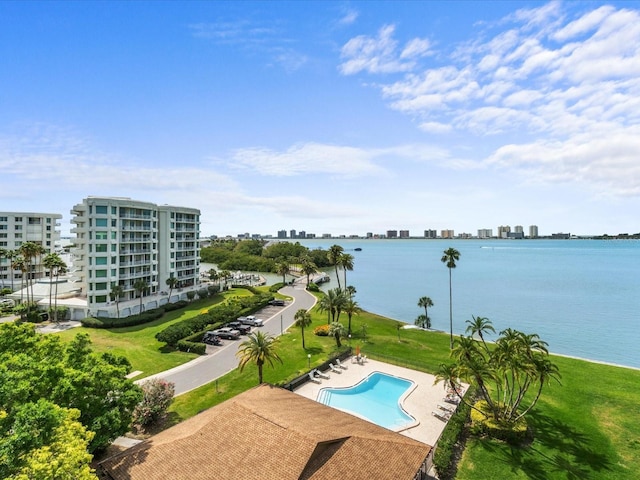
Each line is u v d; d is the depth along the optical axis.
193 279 101.81
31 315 65.81
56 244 113.06
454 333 72.25
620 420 32.78
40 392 20.56
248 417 23.83
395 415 34.03
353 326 67.62
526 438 29.62
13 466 14.62
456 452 27.81
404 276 164.00
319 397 37.16
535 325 76.94
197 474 19.91
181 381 40.38
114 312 67.62
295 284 125.62
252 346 36.41
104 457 25.61
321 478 19.23
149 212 81.69
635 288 120.81
